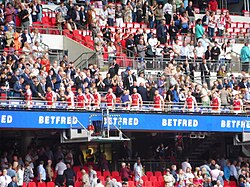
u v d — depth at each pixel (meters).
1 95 89.56
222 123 97.06
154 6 116.25
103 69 103.19
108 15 113.81
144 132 98.75
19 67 92.12
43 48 102.31
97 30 108.81
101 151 98.12
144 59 105.19
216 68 107.19
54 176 90.38
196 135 98.00
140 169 93.88
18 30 103.75
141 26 115.56
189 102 96.06
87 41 108.19
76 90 94.69
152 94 95.69
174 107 95.88
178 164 98.88
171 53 107.31
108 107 92.56
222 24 119.69
